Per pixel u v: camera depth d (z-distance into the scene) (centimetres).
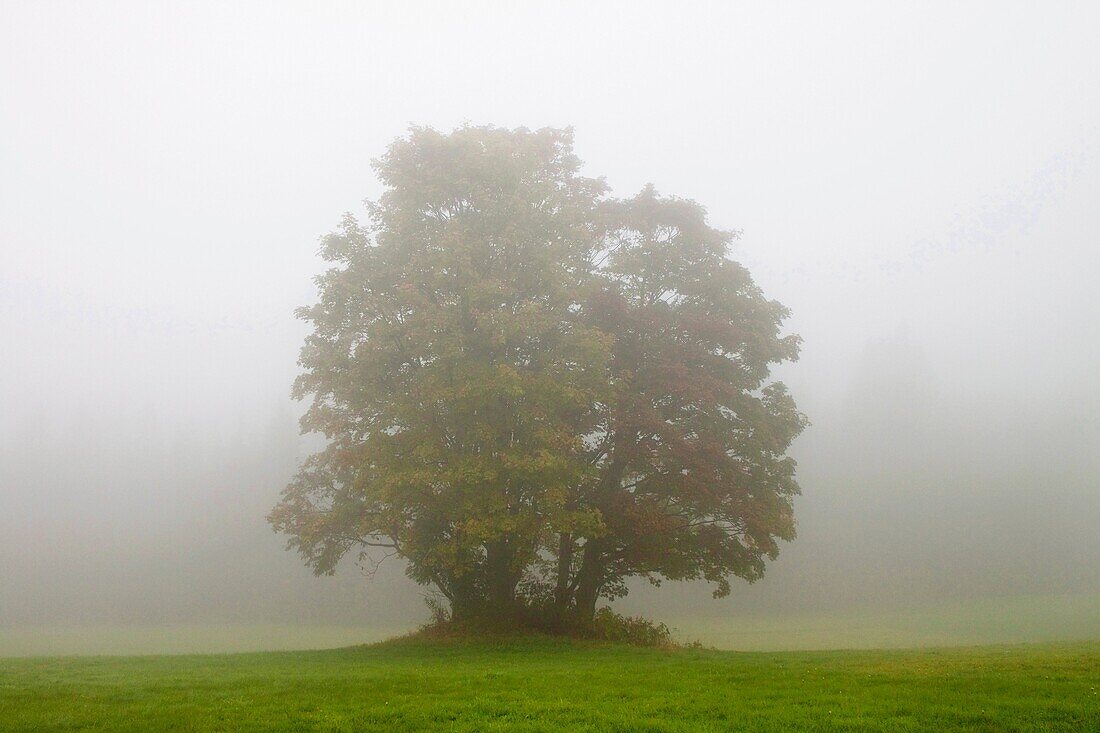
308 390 2681
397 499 2219
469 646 2397
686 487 2569
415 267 2439
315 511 2767
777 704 1218
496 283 2330
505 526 2150
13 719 1144
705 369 2789
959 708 1149
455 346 2294
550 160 2862
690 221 2970
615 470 2783
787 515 2764
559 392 2317
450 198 2600
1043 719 1081
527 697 1313
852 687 1380
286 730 1082
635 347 2761
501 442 2397
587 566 2819
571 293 2472
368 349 2381
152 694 1375
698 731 1035
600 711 1174
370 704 1254
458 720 1127
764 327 2914
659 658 2092
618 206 3039
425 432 2312
